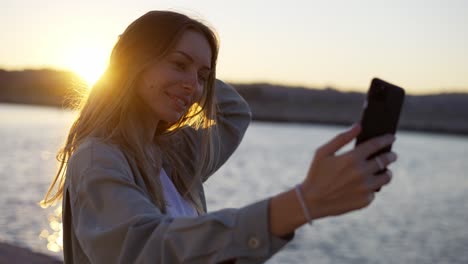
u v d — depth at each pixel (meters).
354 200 1.03
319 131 113.44
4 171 27.78
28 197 20.19
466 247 19.14
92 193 1.39
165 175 1.93
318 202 1.04
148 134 1.79
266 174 37.91
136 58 1.68
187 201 2.04
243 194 28.14
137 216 1.28
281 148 63.28
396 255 17.45
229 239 1.12
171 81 1.69
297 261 15.73
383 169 1.05
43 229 14.29
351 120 138.00
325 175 1.04
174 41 1.68
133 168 1.65
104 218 1.34
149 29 1.69
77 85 2.02
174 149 2.09
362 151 1.03
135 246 1.23
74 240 1.58
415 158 62.44
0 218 15.52
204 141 2.08
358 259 16.47
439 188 37.41
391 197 32.28
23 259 3.60
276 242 1.10
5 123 72.56
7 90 152.12
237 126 2.45
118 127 1.69
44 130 59.72
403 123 130.88
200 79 1.79
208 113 2.04
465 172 48.34
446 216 25.81
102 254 1.30
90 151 1.53
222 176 35.69
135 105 1.74
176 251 1.17
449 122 132.38
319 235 19.91
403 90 1.10
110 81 1.71
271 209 1.10
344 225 22.22
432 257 17.50
